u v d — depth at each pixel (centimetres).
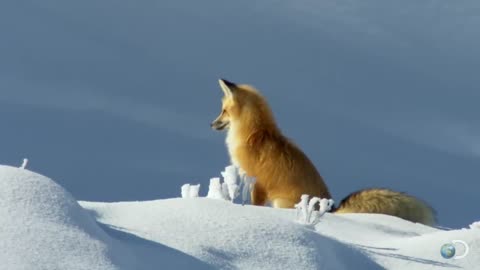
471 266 1354
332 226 1731
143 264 1091
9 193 1106
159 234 1227
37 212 1083
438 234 1491
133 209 1391
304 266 1202
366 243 1507
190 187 1747
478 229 1512
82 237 1062
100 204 1495
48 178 1204
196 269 1118
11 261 948
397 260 1373
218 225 1272
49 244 1010
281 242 1252
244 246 1218
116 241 1135
